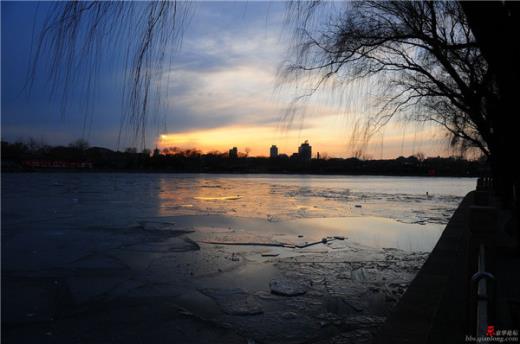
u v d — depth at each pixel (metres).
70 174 119.69
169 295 10.70
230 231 21.03
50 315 9.28
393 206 38.22
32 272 12.89
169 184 78.06
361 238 19.44
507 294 7.06
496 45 3.21
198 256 15.23
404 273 12.95
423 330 5.35
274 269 13.36
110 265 13.86
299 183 96.19
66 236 19.34
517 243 10.64
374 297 10.62
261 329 8.63
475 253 4.36
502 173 14.34
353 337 8.27
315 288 11.34
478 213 4.36
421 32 10.88
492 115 9.10
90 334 8.33
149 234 20.02
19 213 28.39
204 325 8.80
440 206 38.72
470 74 11.94
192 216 27.41
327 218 27.52
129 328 8.62
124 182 82.44
